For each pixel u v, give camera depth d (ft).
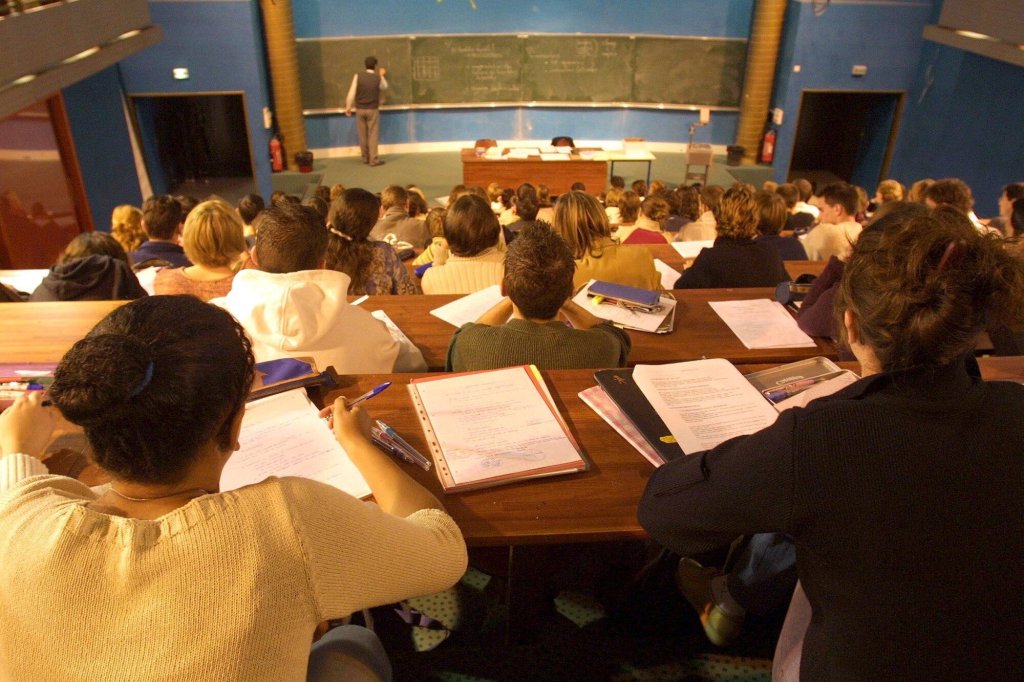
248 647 2.42
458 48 35.55
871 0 31.09
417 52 35.45
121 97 30.50
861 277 2.87
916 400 2.75
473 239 8.99
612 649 5.65
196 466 2.67
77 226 25.77
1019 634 2.77
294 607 2.53
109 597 2.41
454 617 6.02
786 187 20.44
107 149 28.60
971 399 2.76
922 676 2.83
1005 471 2.71
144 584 2.41
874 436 2.74
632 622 5.90
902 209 4.89
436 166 35.96
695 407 4.61
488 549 5.92
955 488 2.69
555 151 31.89
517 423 4.48
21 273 12.43
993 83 27.12
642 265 8.73
